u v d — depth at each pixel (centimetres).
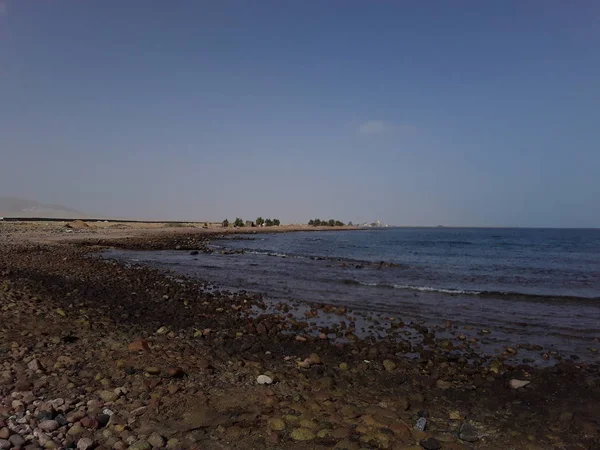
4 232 6381
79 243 4662
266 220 18262
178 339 962
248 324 1165
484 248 6188
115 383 651
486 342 1075
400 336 1120
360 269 2762
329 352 942
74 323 1035
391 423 560
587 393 721
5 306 1167
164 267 2778
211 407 582
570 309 1503
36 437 473
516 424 594
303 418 557
